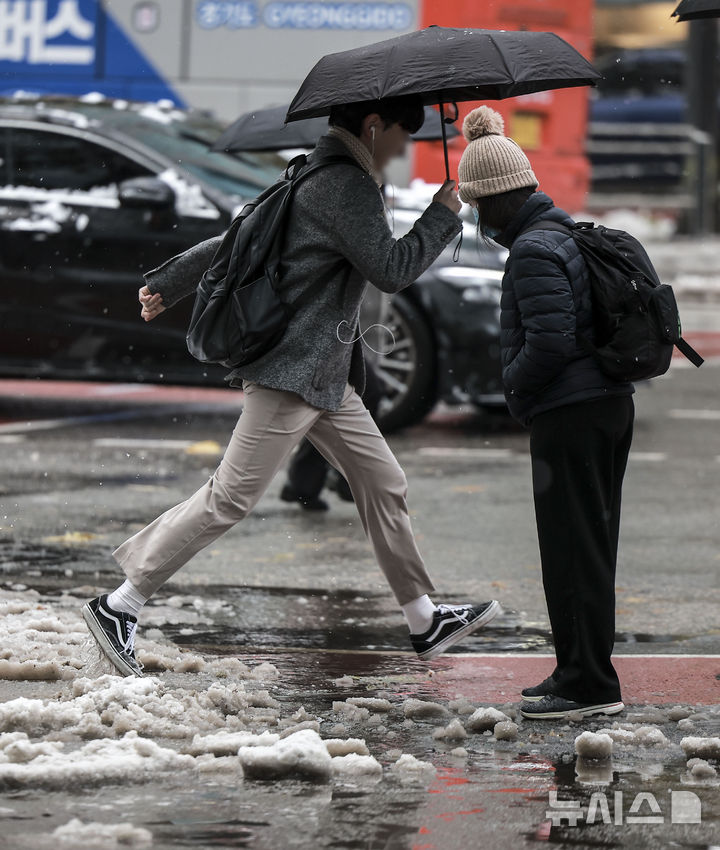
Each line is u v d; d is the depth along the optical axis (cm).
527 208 1447
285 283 1476
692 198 7644
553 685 1459
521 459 3181
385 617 1905
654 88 8238
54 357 3475
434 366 3366
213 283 1498
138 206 3388
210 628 1828
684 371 4834
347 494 2547
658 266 7144
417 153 4834
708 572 2200
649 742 1358
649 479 2964
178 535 1514
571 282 1411
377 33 5356
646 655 1722
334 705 1469
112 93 5416
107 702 1408
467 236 3409
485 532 2461
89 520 2483
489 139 1449
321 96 1441
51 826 1115
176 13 5406
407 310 3350
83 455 3112
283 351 1476
